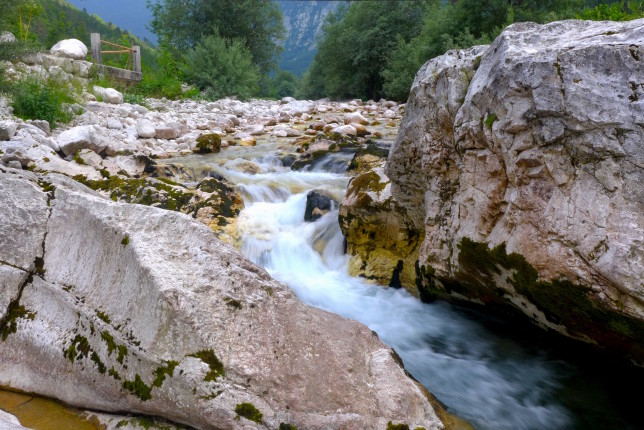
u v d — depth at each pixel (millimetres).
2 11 7559
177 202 5250
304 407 2137
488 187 2922
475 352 3438
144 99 13008
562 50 2430
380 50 21203
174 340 2178
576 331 2795
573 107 2336
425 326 3799
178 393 2096
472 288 3459
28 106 7695
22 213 2785
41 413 2354
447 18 15867
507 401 2891
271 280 2582
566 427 2707
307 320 2512
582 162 2363
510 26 2910
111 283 2465
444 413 2613
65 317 2523
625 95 2248
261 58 24641
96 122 8617
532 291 2730
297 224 5500
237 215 5461
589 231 2299
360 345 2586
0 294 2656
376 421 2178
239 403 2066
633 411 2826
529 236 2588
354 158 7070
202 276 2387
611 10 10414
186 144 8828
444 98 3414
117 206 2668
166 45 21453
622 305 2234
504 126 2656
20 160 5609
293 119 12883
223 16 22828
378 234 4660
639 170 2195
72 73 11367
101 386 2281
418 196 4098
